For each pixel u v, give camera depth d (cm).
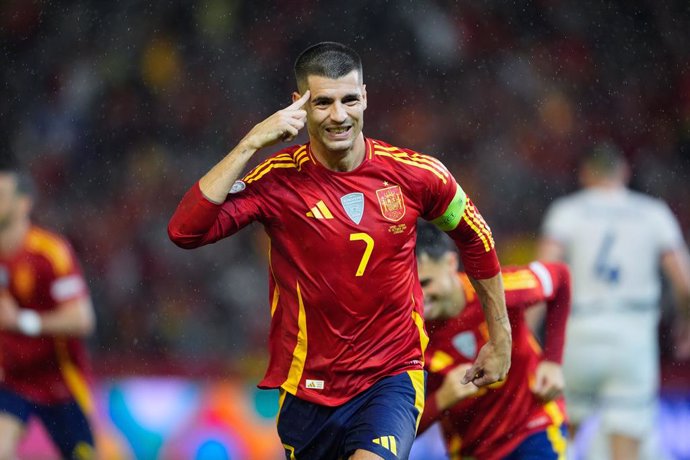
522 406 1797
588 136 4925
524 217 4703
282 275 1388
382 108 4866
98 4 4966
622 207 2730
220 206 1310
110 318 4272
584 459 2742
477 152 4831
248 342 4212
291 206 1356
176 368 3312
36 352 2261
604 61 5044
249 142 1309
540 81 4978
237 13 4941
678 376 3134
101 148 4744
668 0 5116
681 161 4916
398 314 1395
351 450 1359
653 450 2730
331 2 4944
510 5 5059
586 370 2711
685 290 2747
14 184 2212
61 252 2266
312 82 1326
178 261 4362
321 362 1393
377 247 1357
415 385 1412
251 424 2961
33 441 2738
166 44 4912
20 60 4866
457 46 4972
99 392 3014
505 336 1484
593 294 2720
